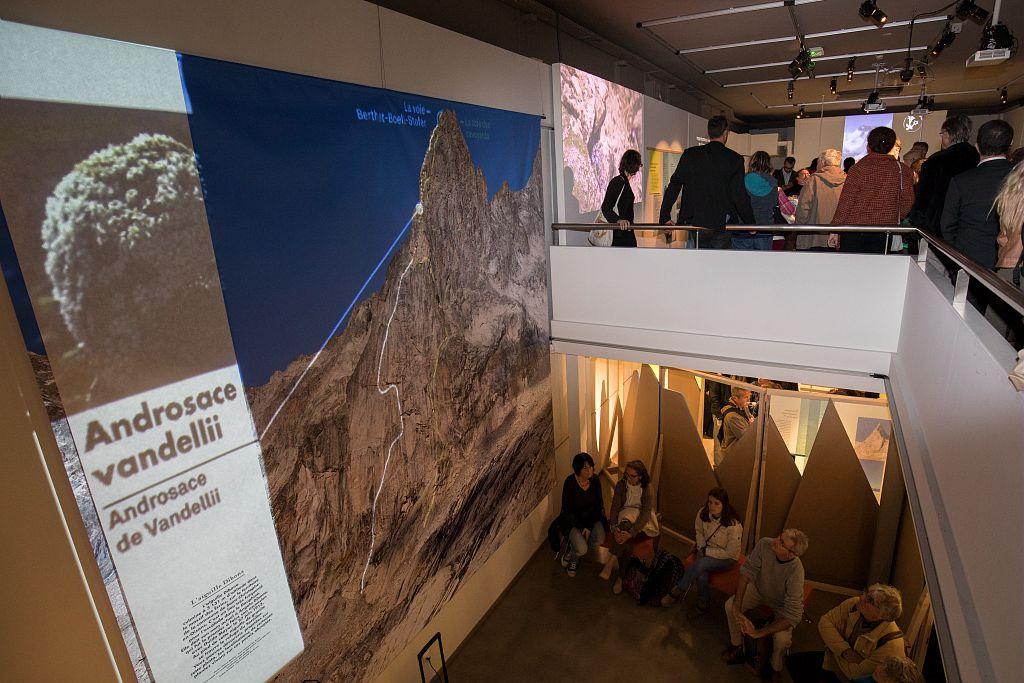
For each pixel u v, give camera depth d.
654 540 5.14
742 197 4.39
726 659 4.28
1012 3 5.55
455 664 4.38
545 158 4.96
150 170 2.04
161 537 2.22
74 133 1.82
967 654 1.61
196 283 2.23
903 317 3.78
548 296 5.26
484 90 3.99
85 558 2.00
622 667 4.30
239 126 2.33
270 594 2.70
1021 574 1.23
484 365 4.24
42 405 1.83
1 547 1.81
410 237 3.37
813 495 4.88
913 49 7.88
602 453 6.64
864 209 3.86
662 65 8.96
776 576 3.87
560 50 6.27
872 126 12.87
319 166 2.72
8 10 1.65
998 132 2.73
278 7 2.48
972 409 1.79
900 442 3.01
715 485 5.38
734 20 6.38
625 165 4.79
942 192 3.60
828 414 4.64
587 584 5.17
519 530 5.25
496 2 5.11
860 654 3.42
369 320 3.13
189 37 2.14
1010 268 2.32
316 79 2.66
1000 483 1.45
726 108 14.10
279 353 2.62
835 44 7.55
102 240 1.92
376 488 3.30
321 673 3.06
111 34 1.90
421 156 3.39
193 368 2.25
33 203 1.74
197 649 2.41
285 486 2.72
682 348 4.70
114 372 2.00
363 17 2.93
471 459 4.19
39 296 1.78
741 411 5.83
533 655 4.44
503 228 4.32
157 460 2.17
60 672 1.99
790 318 4.23
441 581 4.00
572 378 5.72
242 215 2.38
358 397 3.11
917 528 2.37
